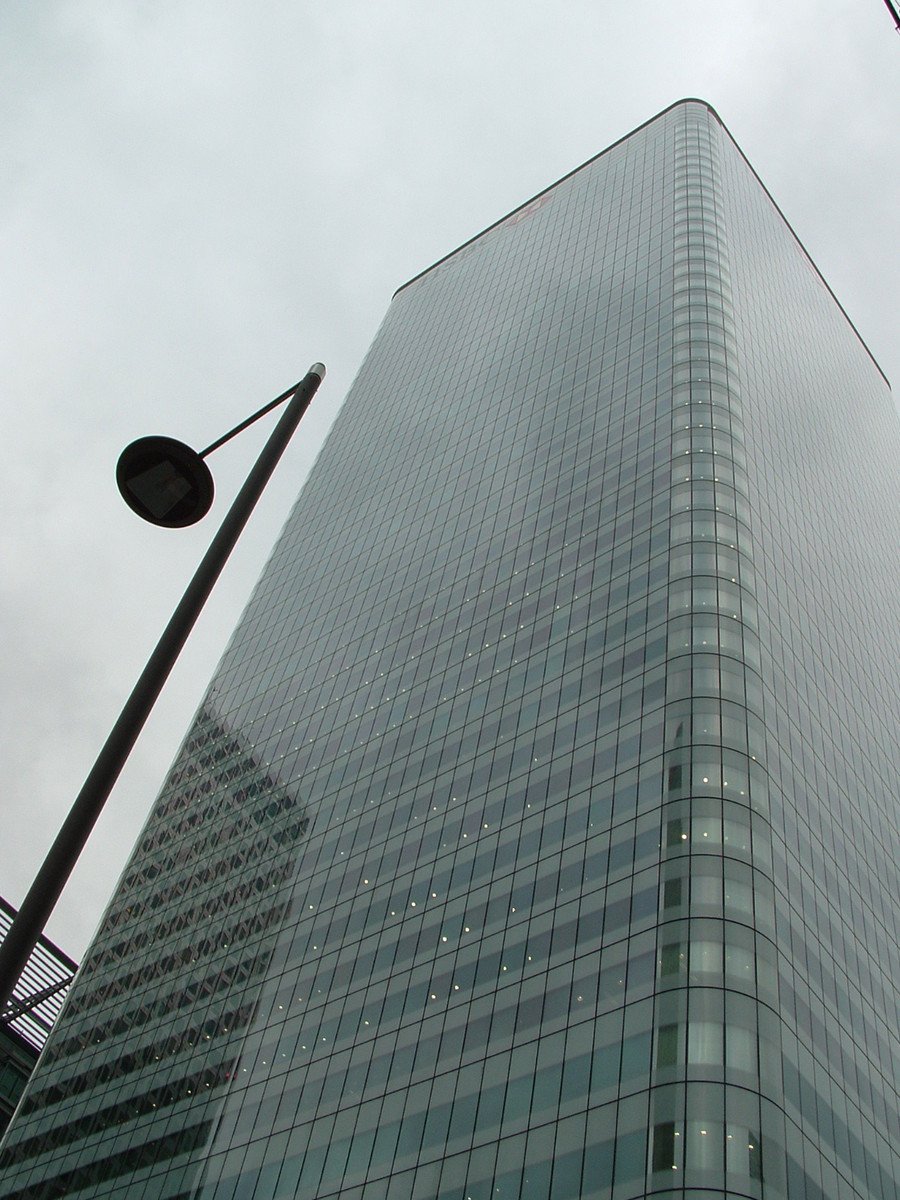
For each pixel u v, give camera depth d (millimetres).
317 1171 67375
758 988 57656
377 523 132250
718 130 164750
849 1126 59312
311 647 120500
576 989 63000
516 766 82000
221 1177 72938
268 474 11375
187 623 10062
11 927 8211
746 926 60031
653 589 84812
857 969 69438
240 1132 75062
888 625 115938
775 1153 52000
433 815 85375
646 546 89938
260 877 96625
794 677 83312
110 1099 88438
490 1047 64875
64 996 110750
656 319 120688
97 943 107250
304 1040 77312
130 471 10867
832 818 77375
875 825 84250
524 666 90812
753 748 70500
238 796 109000
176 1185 75500
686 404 102625
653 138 167000
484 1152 59750
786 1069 56344
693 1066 54281
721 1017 55875
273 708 116625
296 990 81938
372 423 157375
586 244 153625
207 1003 88875
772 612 85812
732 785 67125
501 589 102500
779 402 119938
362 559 127875
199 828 110000
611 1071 57344
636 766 72188
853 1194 56375
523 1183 56531
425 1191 60656
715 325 113188
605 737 76625
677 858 64062
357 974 78375
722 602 80000
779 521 98500
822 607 97812
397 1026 71750
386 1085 68688
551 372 130375
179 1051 86875
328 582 129250
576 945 65375
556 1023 62438
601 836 70125
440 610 107812
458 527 117688
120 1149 82938
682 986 57750
